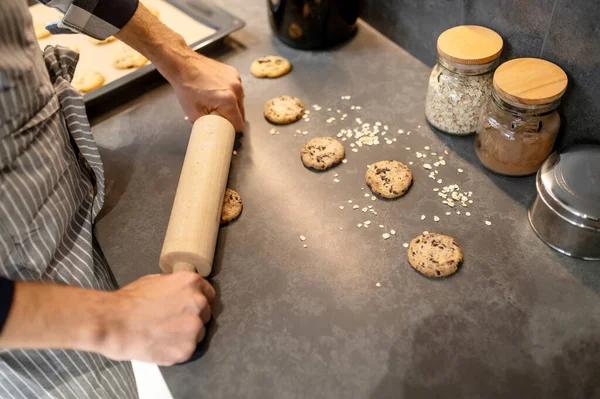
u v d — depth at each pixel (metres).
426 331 0.70
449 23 1.02
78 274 0.77
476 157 0.93
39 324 0.57
